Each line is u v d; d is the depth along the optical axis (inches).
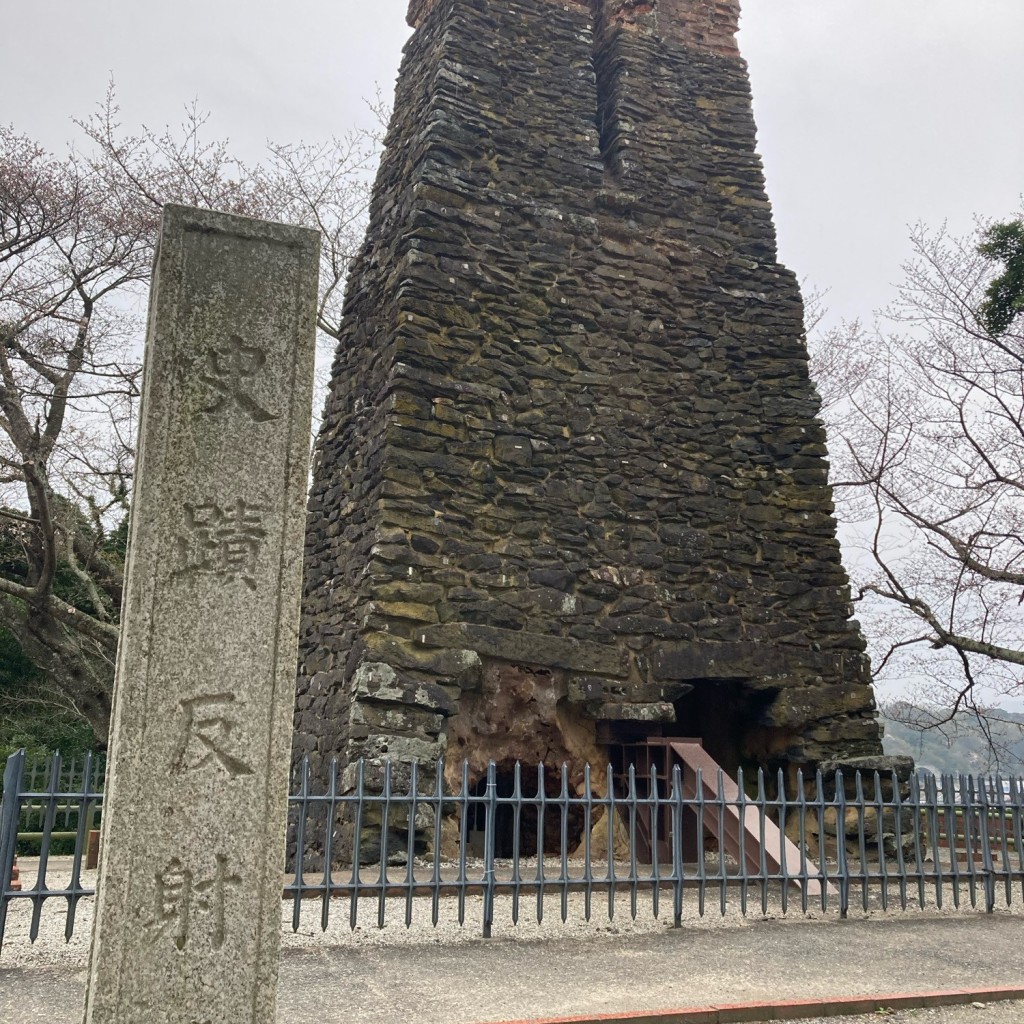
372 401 367.2
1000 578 533.0
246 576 113.1
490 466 350.6
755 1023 163.2
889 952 211.2
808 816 355.3
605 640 347.6
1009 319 569.6
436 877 215.2
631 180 417.7
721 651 360.8
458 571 333.1
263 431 117.4
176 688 108.2
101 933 100.7
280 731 110.9
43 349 589.6
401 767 298.0
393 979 176.2
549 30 424.8
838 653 375.6
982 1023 165.8
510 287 377.1
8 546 667.4
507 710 331.9
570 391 374.6
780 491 393.1
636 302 398.6
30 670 681.6
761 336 414.0
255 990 104.4
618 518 365.7
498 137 397.7
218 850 106.1
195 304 118.2
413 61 437.7
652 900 256.2
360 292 410.6
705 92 446.6
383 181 426.6
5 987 165.5
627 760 344.8
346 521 364.8
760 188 437.7
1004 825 277.0
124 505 640.4
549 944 208.5
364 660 311.6
